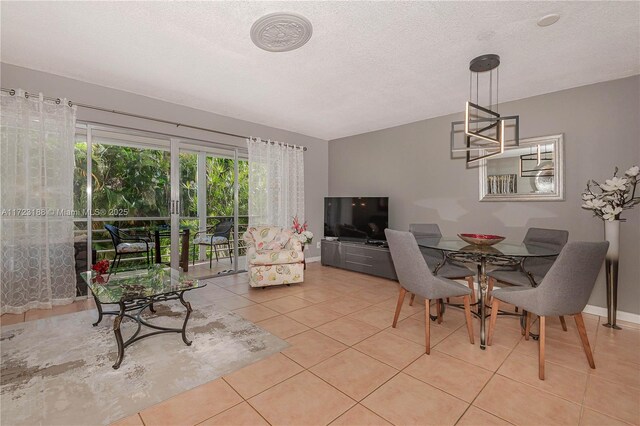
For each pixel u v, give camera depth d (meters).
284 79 3.13
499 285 3.73
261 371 1.95
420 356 2.16
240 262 5.07
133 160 4.01
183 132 4.05
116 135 3.72
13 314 2.88
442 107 3.97
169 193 4.06
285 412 1.56
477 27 2.18
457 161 4.14
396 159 4.90
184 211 5.03
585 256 1.88
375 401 1.66
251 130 4.77
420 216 4.57
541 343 1.91
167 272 2.99
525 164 3.52
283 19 2.10
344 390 1.76
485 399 1.68
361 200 5.01
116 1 1.94
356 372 1.95
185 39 2.39
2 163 2.82
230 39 2.38
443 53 2.56
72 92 3.19
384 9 1.99
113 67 2.91
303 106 3.99
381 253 4.42
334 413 1.56
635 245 2.85
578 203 3.16
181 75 3.07
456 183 4.15
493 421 1.51
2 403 1.61
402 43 2.41
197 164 5.25
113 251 3.85
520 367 2.02
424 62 2.72
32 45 2.52
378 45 2.44
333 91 3.44
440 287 2.27
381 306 3.24
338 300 3.43
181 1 1.93
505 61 2.69
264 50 2.54
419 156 4.59
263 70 2.92
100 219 3.71
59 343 2.31
